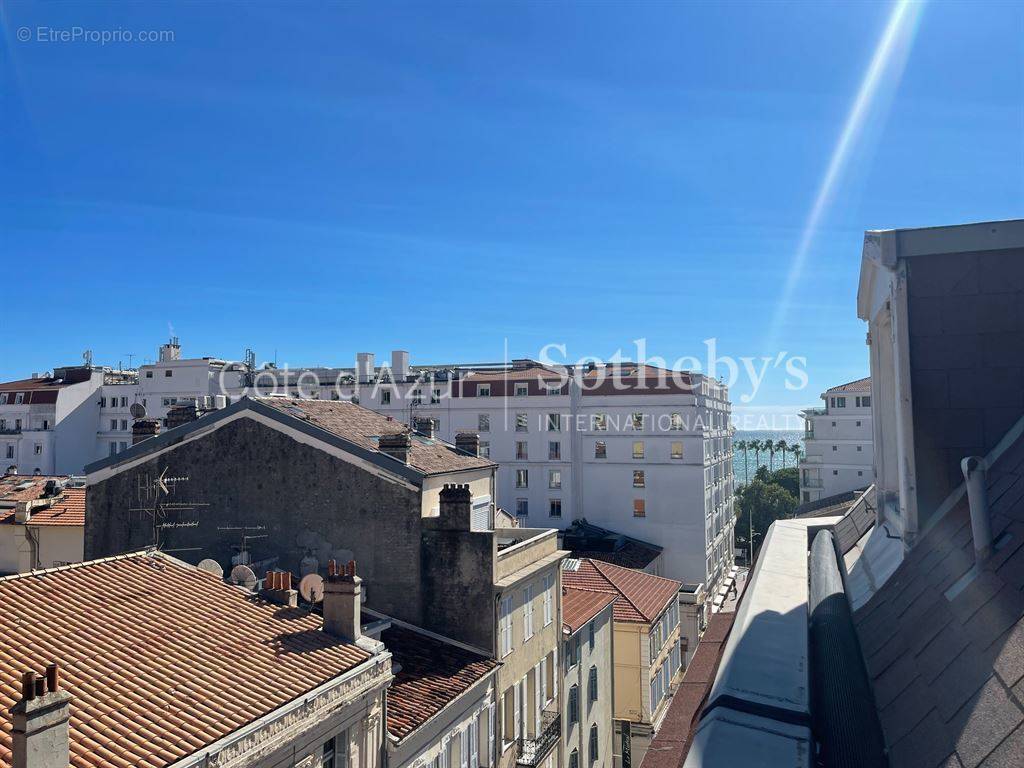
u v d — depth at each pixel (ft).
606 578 127.65
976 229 24.47
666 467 219.41
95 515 81.35
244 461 77.61
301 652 48.39
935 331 24.54
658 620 123.85
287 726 40.81
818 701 17.69
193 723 37.42
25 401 280.72
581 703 96.17
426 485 74.13
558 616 88.12
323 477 74.74
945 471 23.73
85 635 44.16
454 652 67.36
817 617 24.90
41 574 50.67
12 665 39.24
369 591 72.02
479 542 69.82
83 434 285.02
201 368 278.26
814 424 250.98
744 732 15.43
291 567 74.23
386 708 52.49
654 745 21.62
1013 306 23.75
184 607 51.31
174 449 80.23
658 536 218.79
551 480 232.73
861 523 38.29
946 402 24.09
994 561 16.46
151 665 42.45
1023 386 23.39
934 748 12.81
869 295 33.12
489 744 67.05
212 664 44.01
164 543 78.33
